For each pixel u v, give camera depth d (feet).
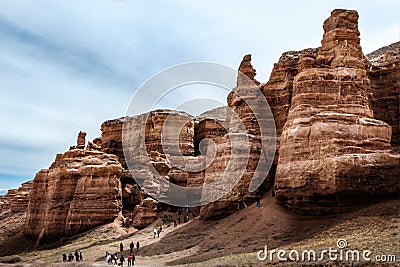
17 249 212.84
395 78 164.04
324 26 162.20
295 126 138.62
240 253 112.06
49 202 212.84
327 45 154.40
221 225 147.02
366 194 123.85
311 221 125.49
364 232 106.32
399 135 156.87
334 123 130.41
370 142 129.29
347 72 145.07
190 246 135.54
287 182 133.49
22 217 276.82
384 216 112.47
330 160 124.77
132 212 214.90
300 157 132.87
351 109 140.15
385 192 123.95
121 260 121.08
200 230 153.69
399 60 170.09
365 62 167.43
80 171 211.82
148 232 180.45
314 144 130.72
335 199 124.98
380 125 133.28
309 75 144.97
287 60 184.75
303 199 128.88
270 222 131.85
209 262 102.32
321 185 125.08
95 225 201.67
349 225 113.19
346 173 122.52
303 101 142.61
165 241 150.92
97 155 221.87
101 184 208.13
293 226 125.90
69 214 204.03
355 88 143.95
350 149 126.41
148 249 143.64
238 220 142.82
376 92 164.55
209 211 161.68
